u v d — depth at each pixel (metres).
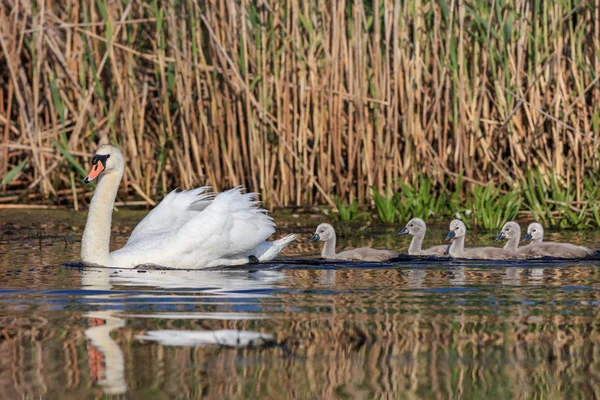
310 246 14.85
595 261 13.01
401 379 7.52
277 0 18.36
